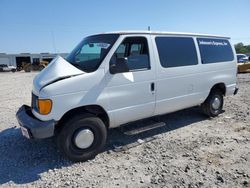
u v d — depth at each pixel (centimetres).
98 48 474
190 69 574
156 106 520
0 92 1270
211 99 654
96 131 446
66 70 427
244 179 367
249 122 630
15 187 368
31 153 478
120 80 459
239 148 475
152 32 516
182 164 418
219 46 664
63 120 428
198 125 617
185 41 577
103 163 434
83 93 424
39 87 413
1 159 456
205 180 367
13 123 666
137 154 464
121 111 470
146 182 369
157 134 561
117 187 360
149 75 498
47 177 394
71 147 428
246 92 1056
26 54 5991
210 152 461
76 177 391
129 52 480
